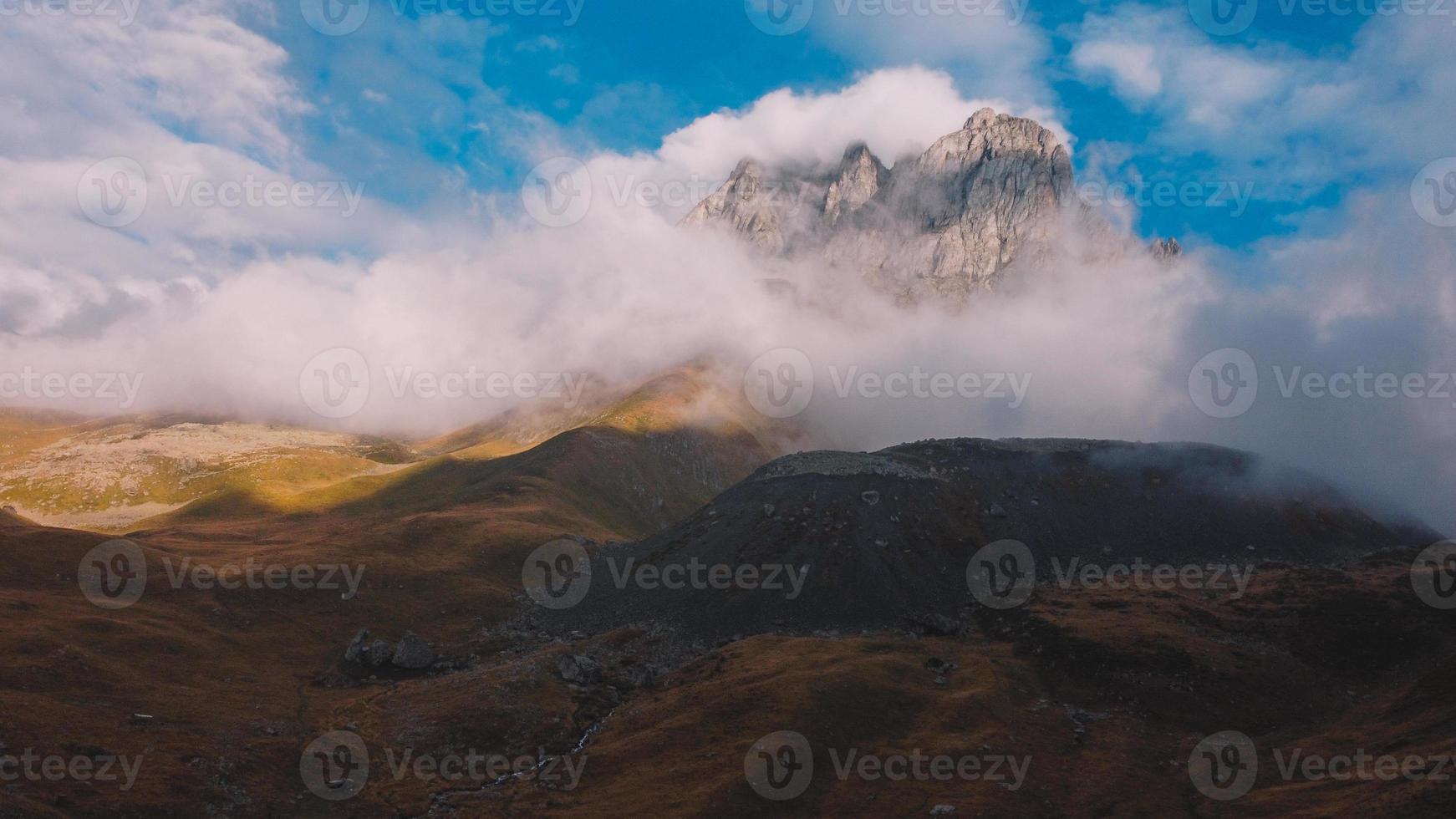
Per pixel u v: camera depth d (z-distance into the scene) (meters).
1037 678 153.88
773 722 124.56
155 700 131.62
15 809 91.38
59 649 138.88
